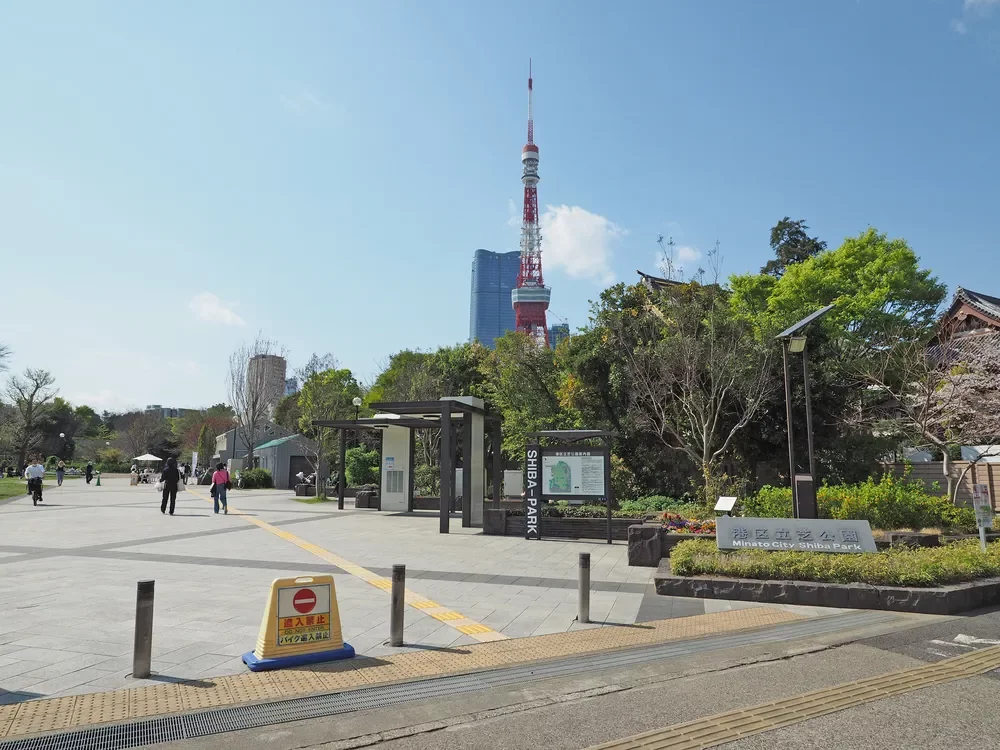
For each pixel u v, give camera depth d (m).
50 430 72.25
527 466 15.22
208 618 7.07
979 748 3.93
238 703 4.65
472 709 4.59
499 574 10.16
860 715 4.47
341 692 4.90
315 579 5.82
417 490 28.52
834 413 20.22
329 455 33.16
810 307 21.22
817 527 9.96
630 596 8.69
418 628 6.83
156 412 74.81
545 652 6.00
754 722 4.35
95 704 4.61
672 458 22.75
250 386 44.97
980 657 5.89
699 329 20.44
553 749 3.93
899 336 21.45
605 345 23.33
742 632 6.84
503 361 29.31
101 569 10.08
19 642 6.12
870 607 8.05
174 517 19.23
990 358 19.05
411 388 36.00
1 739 4.00
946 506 13.36
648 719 4.41
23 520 18.00
